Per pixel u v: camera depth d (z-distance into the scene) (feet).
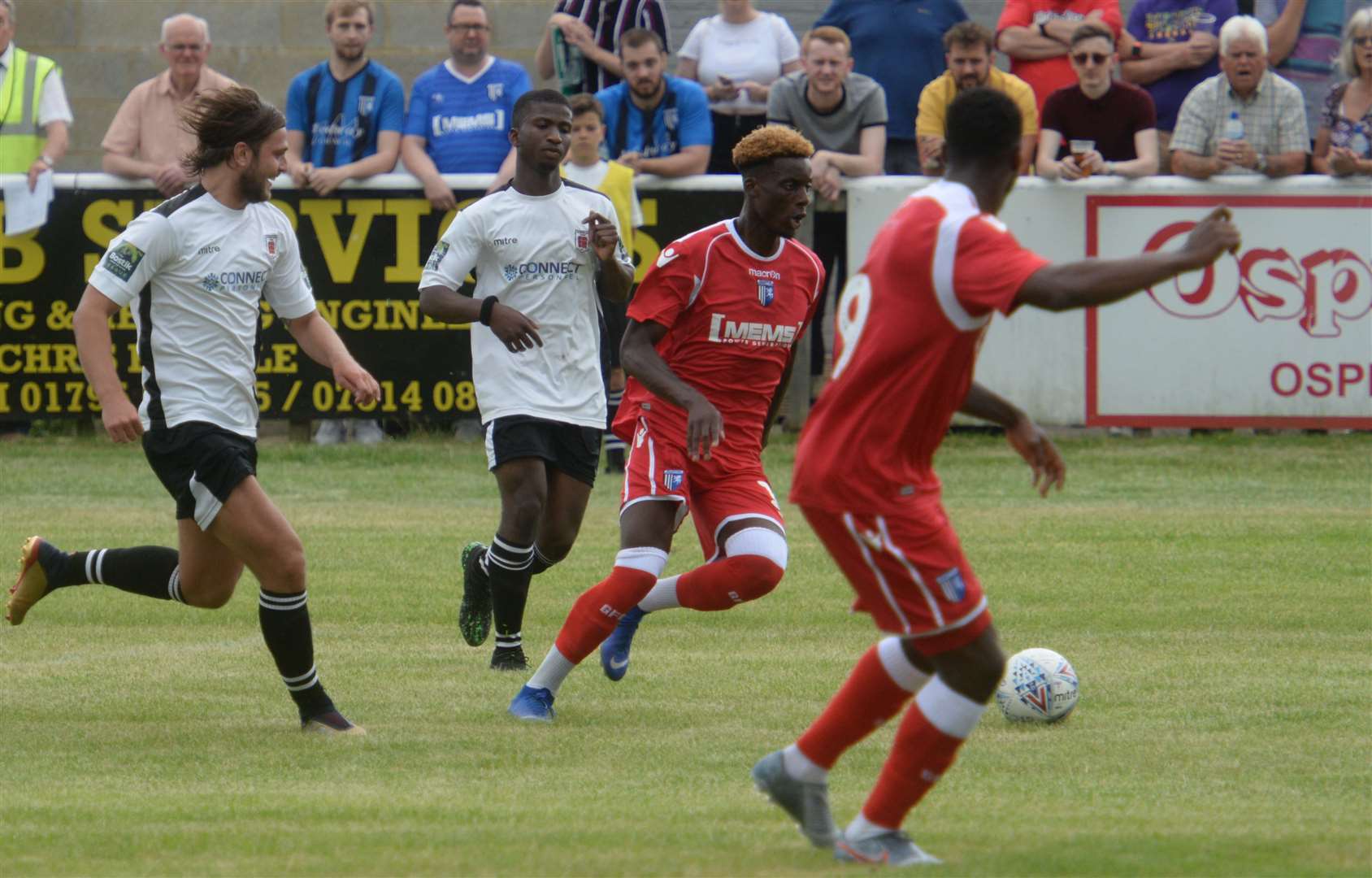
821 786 51.37
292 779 62.18
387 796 59.11
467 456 153.28
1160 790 60.75
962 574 49.55
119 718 72.79
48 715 73.15
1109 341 155.84
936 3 162.71
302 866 49.11
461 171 156.35
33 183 153.07
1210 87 153.79
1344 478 143.74
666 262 71.61
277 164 69.41
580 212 81.56
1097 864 48.88
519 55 192.95
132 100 155.63
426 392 155.63
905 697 50.96
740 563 72.38
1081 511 130.41
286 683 70.23
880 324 48.75
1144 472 146.61
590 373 82.79
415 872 48.47
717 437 67.92
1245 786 61.36
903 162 162.91
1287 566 110.42
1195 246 44.98
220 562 72.13
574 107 137.08
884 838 49.78
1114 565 110.52
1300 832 53.21
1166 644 89.15
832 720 50.96
